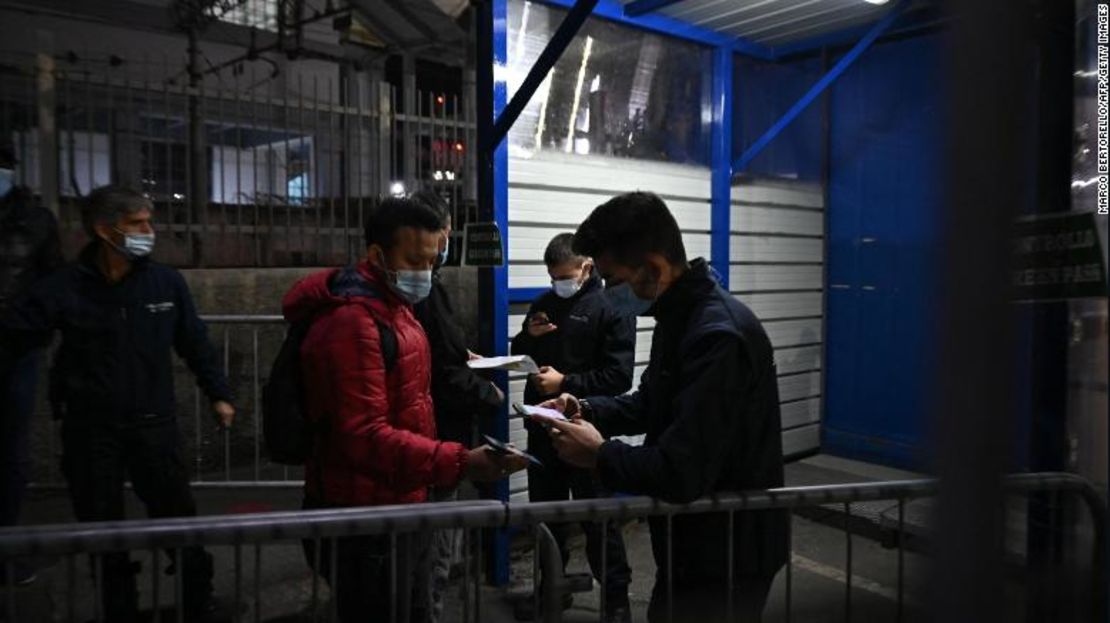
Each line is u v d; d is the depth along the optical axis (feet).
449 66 35.24
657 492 6.28
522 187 14.87
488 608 12.57
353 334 7.54
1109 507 5.56
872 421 19.99
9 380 12.23
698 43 17.83
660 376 6.93
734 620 7.04
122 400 10.47
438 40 35.09
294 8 34.83
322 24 40.65
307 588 12.78
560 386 11.87
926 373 3.74
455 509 6.76
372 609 7.89
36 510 16.03
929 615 3.81
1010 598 4.70
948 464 3.66
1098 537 5.72
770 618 12.16
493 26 13.41
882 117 19.16
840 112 20.02
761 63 19.38
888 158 19.16
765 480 6.92
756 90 19.30
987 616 3.63
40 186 17.53
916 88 18.42
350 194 20.92
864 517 15.66
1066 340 5.69
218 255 19.39
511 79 14.75
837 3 16.12
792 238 20.04
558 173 15.38
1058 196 5.78
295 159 20.22
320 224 20.57
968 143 3.52
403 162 21.27
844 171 20.13
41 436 16.55
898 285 19.24
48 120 17.61
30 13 34.60
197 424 17.37
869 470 19.44
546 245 15.25
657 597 7.27
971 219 3.54
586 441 6.75
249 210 19.71
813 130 20.26
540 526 6.82
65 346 10.43
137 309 10.55
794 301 20.20
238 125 19.40
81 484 10.51
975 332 3.57
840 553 14.58
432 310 10.88
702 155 18.20
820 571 13.87
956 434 3.63
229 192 19.81
